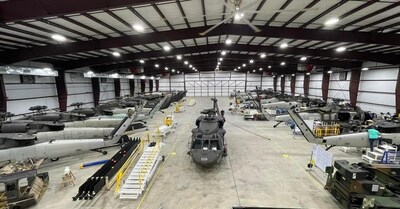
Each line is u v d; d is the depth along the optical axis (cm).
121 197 752
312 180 883
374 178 691
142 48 1809
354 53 1755
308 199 745
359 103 2377
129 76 3341
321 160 964
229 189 812
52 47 1309
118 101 2438
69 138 1286
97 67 2577
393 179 704
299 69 2788
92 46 1314
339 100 2295
